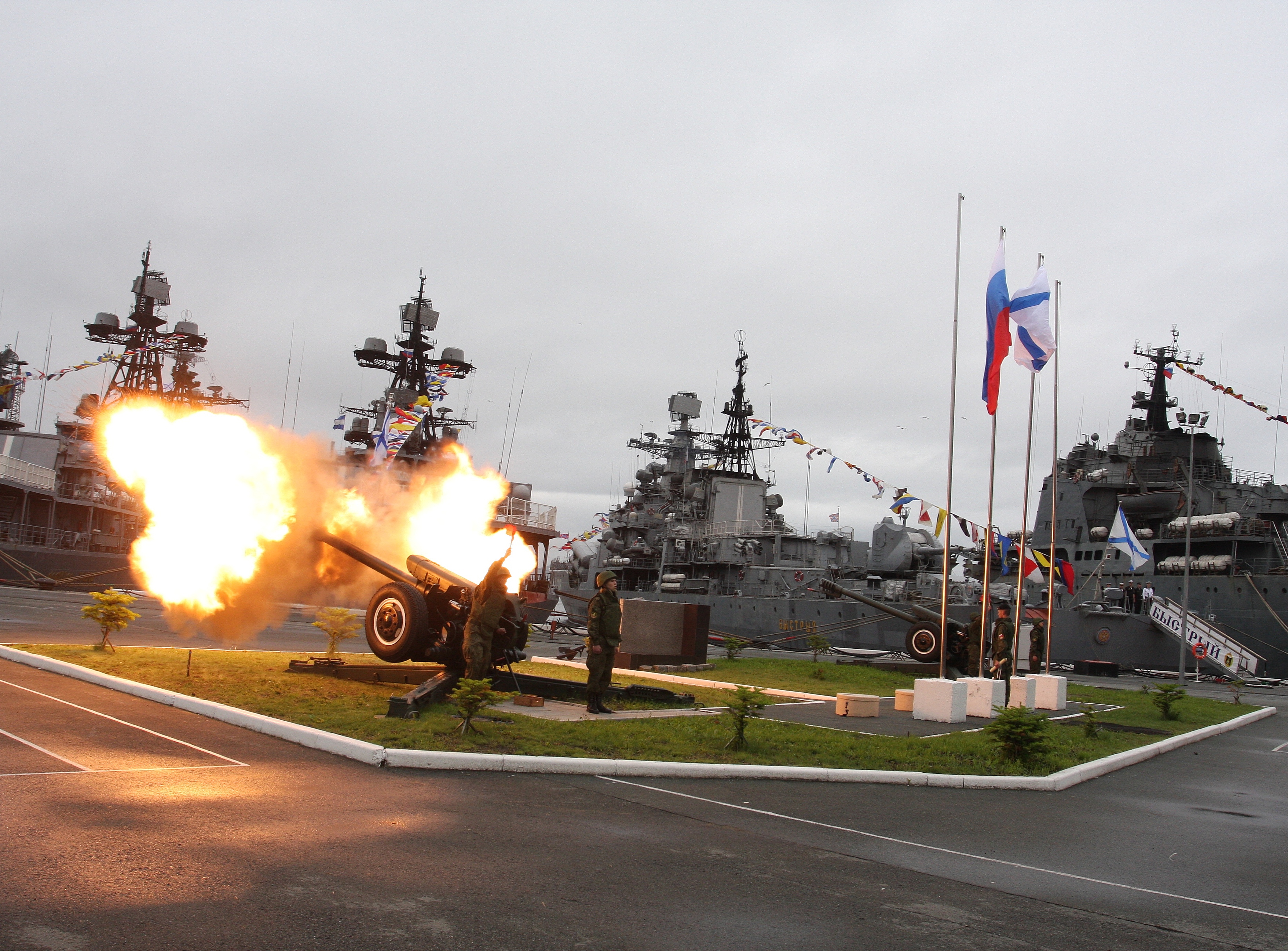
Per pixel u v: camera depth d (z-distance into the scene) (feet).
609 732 37.45
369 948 15.24
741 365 196.54
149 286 182.91
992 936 18.29
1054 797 34.99
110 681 41.37
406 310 165.17
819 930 17.83
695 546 183.52
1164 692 65.98
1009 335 60.85
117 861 18.53
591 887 19.35
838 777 34.19
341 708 38.63
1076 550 146.61
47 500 159.63
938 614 107.24
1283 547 122.01
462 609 46.03
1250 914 21.26
